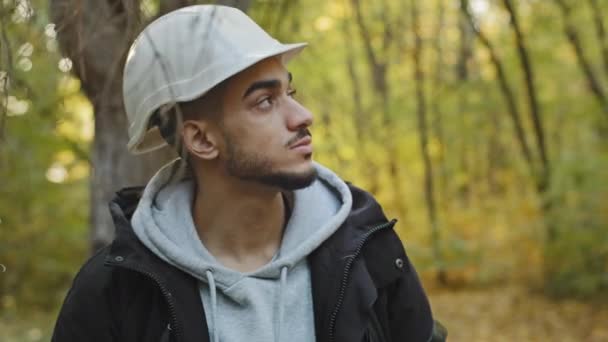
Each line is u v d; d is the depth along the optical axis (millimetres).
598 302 7832
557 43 8922
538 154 9758
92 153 2576
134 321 1297
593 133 8820
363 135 10492
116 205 1378
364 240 1302
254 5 2652
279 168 1258
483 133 10359
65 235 9125
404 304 1362
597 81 8781
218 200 1324
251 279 1285
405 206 10711
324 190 1409
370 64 10453
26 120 3750
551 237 8172
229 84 1257
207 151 1290
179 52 1276
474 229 9992
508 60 9180
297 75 9453
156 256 1292
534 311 7773
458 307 8328
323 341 1280
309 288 1312
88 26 1744
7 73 1296
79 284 1344
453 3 9242
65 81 1495
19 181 7391
